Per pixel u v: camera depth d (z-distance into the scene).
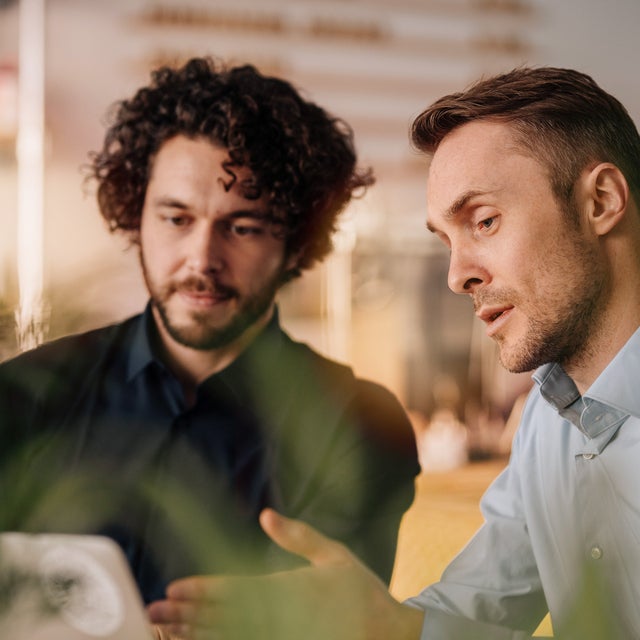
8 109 2.63
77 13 2.74
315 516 1.29
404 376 2.90
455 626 0.99
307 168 1.39
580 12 3.30
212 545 1.23
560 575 1.12
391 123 3.15
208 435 1.31
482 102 1.00
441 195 1.01
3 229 2.17
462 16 3.21
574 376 1.05
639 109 3.33
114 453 1.30
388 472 1.33
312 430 1.33
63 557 0.57
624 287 1.00
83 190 1.55
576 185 0.97
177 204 1.31
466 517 1.50
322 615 0.72
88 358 1.34
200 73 1.37
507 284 0.99
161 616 0.69
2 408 1.29
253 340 1.37
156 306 1.34
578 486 1.09
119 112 1.43
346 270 2.77
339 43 3.11
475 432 2.94
